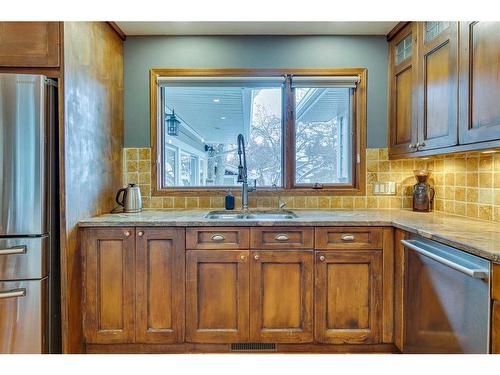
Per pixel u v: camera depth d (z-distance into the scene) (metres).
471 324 1.31
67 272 1.85
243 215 2.44
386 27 2.46
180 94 2.74
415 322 1.75
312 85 2.61
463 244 1.37
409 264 1.82
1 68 1.81
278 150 2.71
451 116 1.75
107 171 2.36
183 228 2.00
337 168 2.71
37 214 1.73
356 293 2.01
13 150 1.71
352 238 2.00
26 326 1.73
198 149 2.80
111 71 2.41
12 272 1.72
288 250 2.00
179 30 2.51
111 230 1.99
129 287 2.00
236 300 2.00
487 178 1.96
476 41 1.55
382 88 2.62
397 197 2.63
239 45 2.60
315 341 2.00
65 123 1.83
